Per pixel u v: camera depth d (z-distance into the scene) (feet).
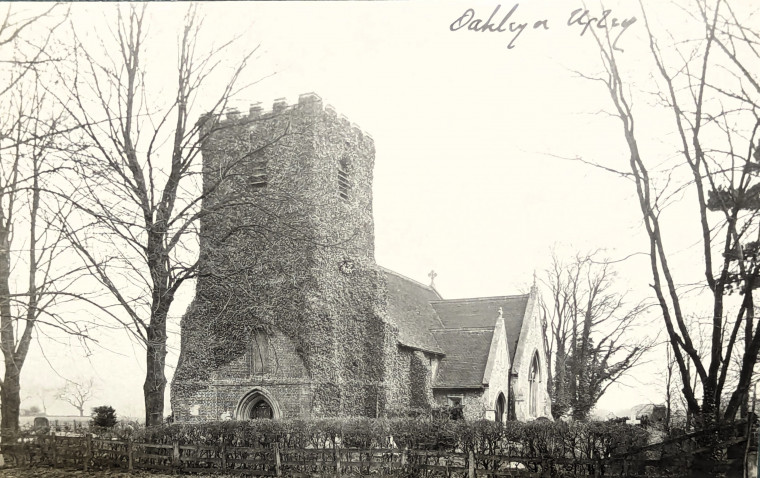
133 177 84.58
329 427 71.87
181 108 87.45
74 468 77.46
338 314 113.09
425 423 70.49
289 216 109.60
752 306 60.08
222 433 75.36
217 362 112.16
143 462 75.66
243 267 95.86
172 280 80.89
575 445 64.23
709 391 62.08
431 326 152.97
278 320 108.99
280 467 69.72
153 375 81.56
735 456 54.39
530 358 157.28
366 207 128.36
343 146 121.80
